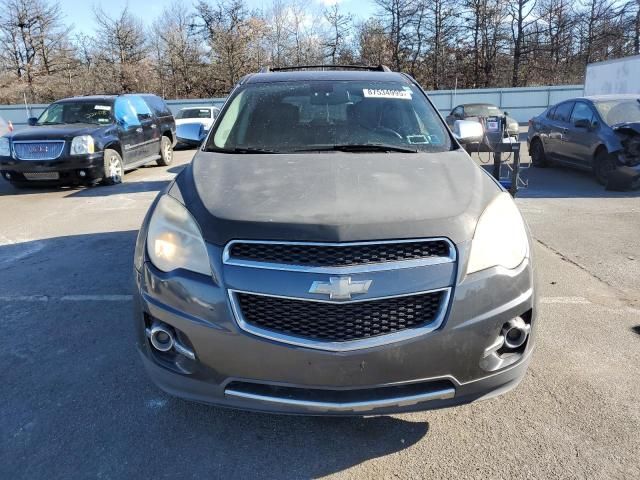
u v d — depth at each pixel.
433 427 2.67
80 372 3.21
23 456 2.48
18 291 4.55
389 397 2.21
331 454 2.48
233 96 3.90
